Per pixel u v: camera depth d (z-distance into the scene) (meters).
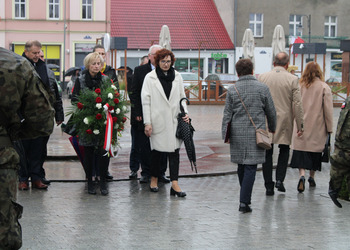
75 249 6.48
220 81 41.31
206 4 63.66
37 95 4.52
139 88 10.62
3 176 4.36
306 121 10.41
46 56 55.75
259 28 61.88
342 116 7.45
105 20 56.50
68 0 55.75
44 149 10.49
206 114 30.42
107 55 57.50
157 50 10.21
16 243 4.40
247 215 8.36
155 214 8.34
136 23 60.03
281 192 10.20
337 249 6.63
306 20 62.47
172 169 9.75
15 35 55.09
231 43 61.25
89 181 9.86
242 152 8.59
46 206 8.81
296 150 10.38
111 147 9.73
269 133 9.76
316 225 7.80
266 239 7.02
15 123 4.50
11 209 4.39
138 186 10.58
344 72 41.84
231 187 10.57
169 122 9.72
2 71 4.33
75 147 10.30
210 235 7.18
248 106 8.62
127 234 7.18
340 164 7.58
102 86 9.73
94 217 8.11
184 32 60.78
